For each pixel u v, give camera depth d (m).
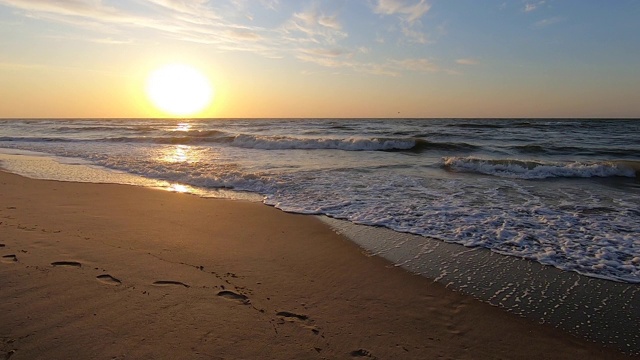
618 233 5.30
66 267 3.69
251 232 5.27
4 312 2.79
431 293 3.55
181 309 2.98
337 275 3.89
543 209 6.60
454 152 16.70
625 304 3.38
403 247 4.77
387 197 7.45
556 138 25.03
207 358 2.37
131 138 21.05
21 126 41.56
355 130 33.53
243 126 43.94
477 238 5.11
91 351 2.38
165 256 4.18
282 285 3.59
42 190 7.73
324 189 8.16
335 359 2.46
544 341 2.82
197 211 6.36
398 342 2.72
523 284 3.77
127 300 3.07
